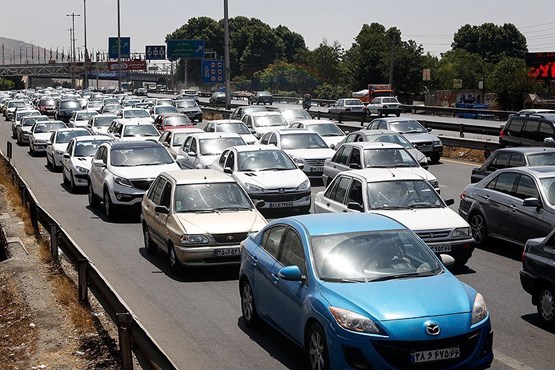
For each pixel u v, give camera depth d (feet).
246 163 64.49
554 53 225.76
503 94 228.22
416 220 41.65
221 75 265.75
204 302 36.81
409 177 45.68
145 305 36.47
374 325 23.38
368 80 338.95
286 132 84.12
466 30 538.88
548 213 42.47
